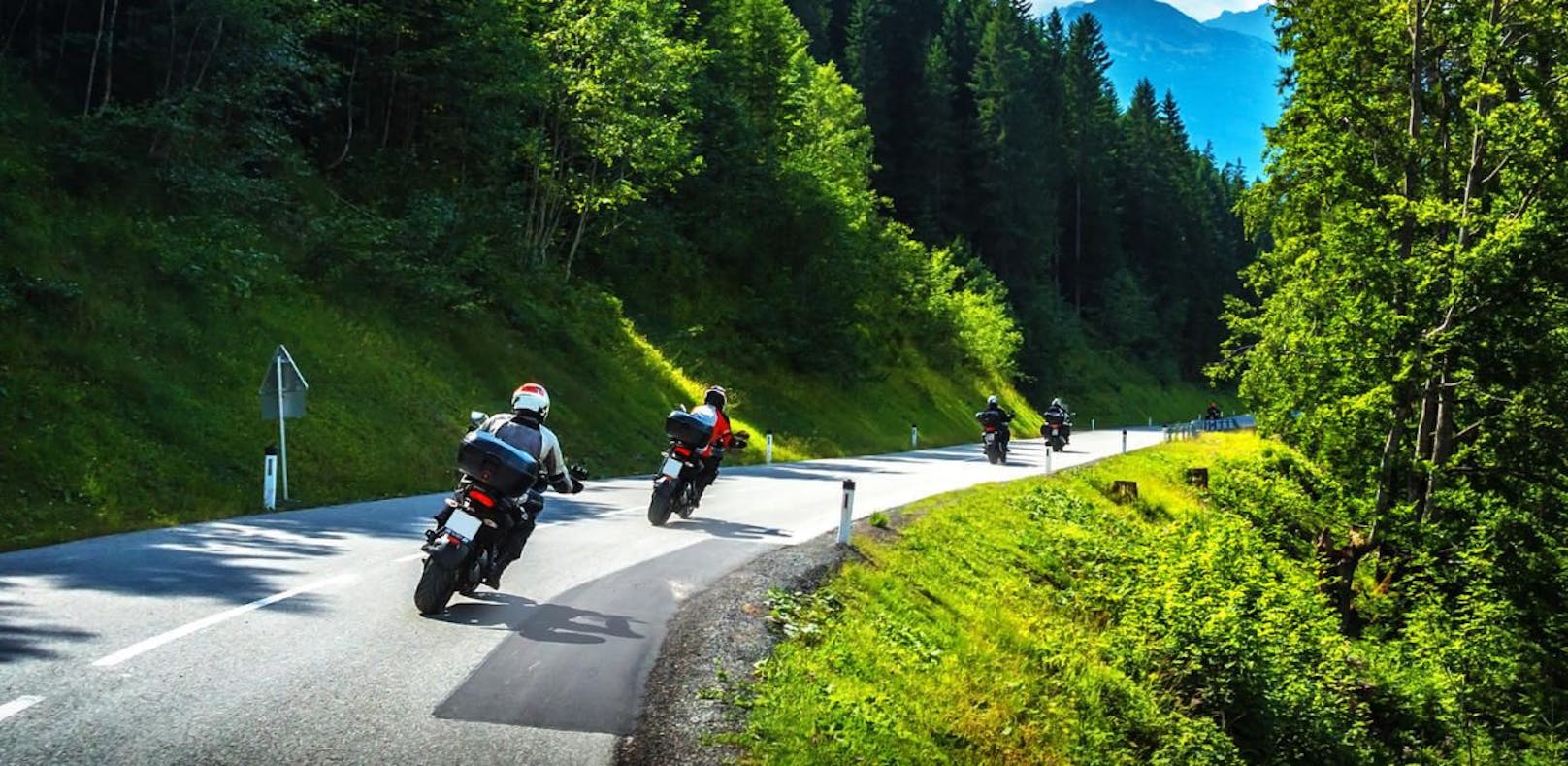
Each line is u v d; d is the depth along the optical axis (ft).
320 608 26.71
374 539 40.32
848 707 23.59
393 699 19.40
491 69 111.96
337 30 99.66
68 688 18.66
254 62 84.84
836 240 166.81
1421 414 84.33
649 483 72.59
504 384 89.86
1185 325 382.22
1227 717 42.86
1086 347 306.76
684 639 25.77
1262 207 101.04
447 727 18.13
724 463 98.27
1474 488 82.58
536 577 32.81
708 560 37.06
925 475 87.56
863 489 70.64
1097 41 368.48
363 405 71.15
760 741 19.90
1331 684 51.08
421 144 118.52
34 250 60.75
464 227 103.81
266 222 84.99
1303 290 92.17
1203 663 43.93
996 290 252.62
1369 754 45.73
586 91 113.80
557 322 106.93
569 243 134.10
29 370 52.60
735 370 141.90
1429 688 59.52
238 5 80.02
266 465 51.93
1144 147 380.99
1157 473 112.47
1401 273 79.77
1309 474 89.51
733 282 160.76
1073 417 257.96
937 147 274.16
